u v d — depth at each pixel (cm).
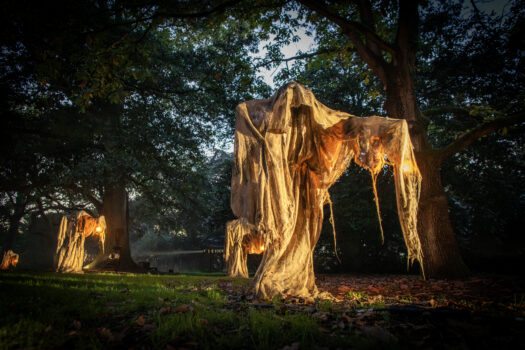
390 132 546
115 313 352
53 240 3675
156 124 2197
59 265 1273
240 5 1197
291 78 1680
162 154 2231
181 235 4509
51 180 2038
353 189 1719
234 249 1360
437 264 1004
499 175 1728
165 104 2414
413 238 517
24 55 1017
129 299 437
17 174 2053
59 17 729
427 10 1484
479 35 1378
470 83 1511
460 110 1241
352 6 1435
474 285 733
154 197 2750
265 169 535
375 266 1811
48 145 2011
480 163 1705
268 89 1827
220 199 2378
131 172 2152
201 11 1004
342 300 516
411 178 537
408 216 523
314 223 618
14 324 275
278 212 530
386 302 502
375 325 303
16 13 665
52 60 764
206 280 936
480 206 1708
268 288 499
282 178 542
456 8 1426
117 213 2348
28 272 1073
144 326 288
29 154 1997
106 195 2361
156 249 5253
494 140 1546
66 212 3375
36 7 684
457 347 233
